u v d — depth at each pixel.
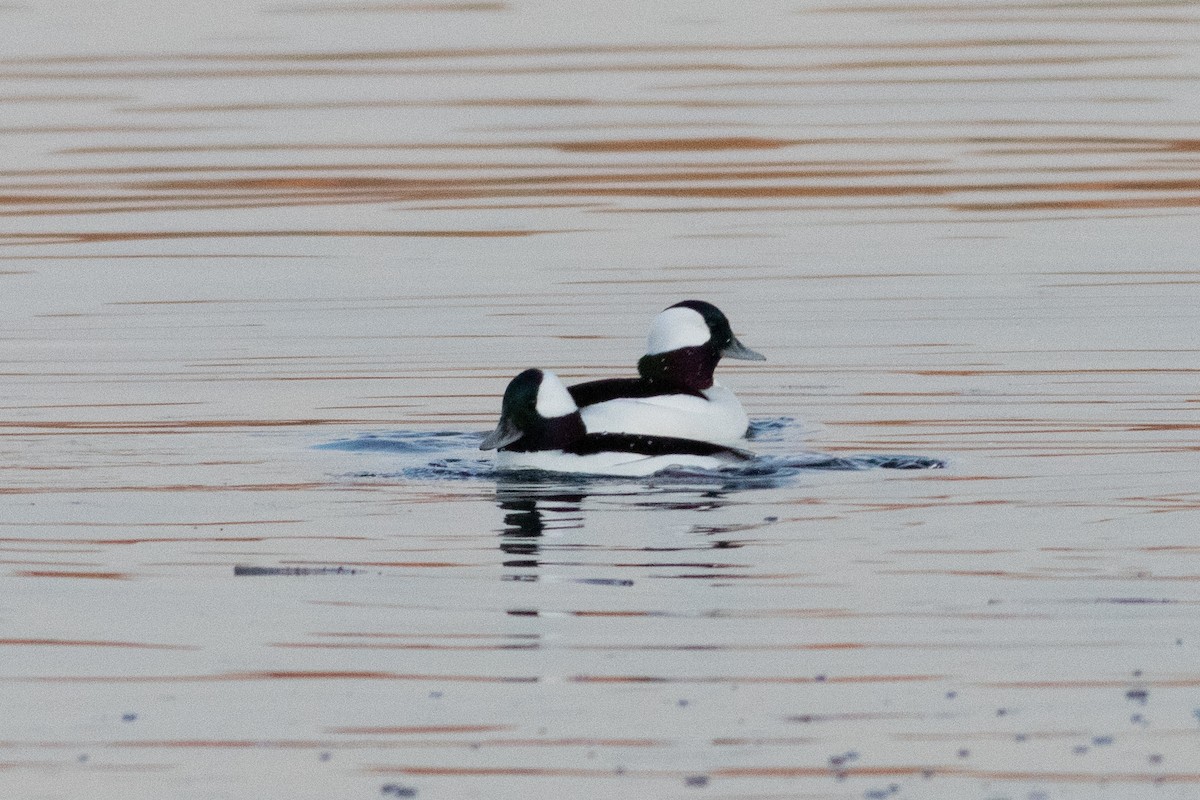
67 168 26.44
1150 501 12.59
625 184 25.27
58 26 36.50
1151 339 17.86
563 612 10.51
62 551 11.88
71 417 15.48
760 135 27.59
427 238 22.75
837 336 18.28
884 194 24.59
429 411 15.73
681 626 10.24
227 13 37.53
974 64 32.09
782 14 36.91
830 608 10.49
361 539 12.02
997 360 17.19
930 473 13.45
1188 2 36.94
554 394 13.75
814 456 13.89
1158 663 9.59
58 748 8.84
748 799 8.20
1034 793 8.23
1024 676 9.46
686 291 20.23
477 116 29.00
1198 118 28.30
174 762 8.67
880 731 8.86
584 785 8.35
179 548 11.91
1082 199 24.16
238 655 9.95
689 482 13.33
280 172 26.02
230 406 15.84
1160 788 8.27
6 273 21.45
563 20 36.62
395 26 36.16
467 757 8.66
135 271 21.45
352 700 9.31
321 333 18.55
